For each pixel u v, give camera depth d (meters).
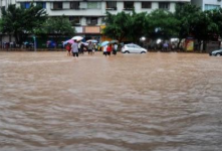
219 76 15.12
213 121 6.64
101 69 18.14
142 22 51.25
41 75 14.87
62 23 54.03
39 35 55.59
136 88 11.05
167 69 18.75
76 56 32.44
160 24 50.66
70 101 8.62
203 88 11.21
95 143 5.19
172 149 4.92
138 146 5.05
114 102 8.53
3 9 54.03
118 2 58.62
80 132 5.79
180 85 11.93
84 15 59.28
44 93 9.84
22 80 13.00
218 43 53.28
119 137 5.52
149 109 7.74
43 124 6.32
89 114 7.16
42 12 53.94
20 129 5.97
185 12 52.19
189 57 34.47
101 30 57.19
